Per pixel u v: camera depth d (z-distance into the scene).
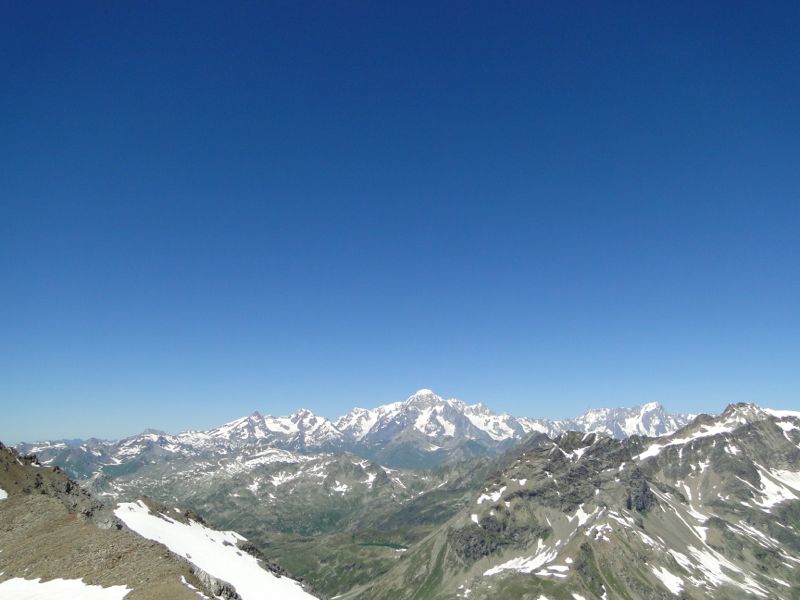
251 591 119.88
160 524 150.38
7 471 141.75
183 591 75.62
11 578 93.50
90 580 86.56
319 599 144.12
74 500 138.00
